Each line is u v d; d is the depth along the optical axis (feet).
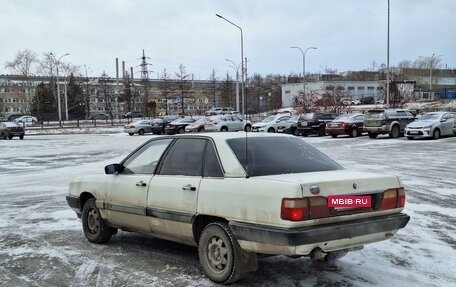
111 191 20.84
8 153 79.92
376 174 16.52
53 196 36.14
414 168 48.29
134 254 20.33
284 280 16.76
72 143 105.70
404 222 16.30
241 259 15.85
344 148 75.20
